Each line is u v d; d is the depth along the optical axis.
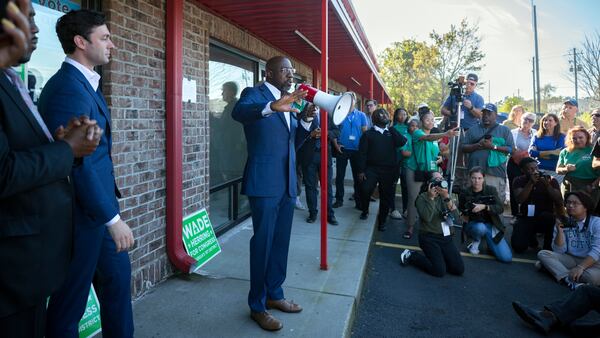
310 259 4.43
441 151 7.57
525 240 5.61
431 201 4.78
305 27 5.51
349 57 7.88
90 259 2.03
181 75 3.72
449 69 31.91
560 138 6.63
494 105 6.41
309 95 2.72
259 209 2.88
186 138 4.12
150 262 3.54
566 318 3.47
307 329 2.97
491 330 3.58
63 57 2.72
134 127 3.28
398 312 3.85
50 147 1.38
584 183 5.63
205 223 4.41
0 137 1.28
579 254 4.58
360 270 4.15
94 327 2.83
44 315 1.56
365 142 6.22
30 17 1.35
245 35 5.59
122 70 3.13
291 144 3.00
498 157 6.29
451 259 4.77
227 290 3.57
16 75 1.50
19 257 1.37
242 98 2.85
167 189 3.71
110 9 2.99
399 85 34.97
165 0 3.62
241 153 6.04
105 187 2.07
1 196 1.28
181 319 3.06
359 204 6.94
